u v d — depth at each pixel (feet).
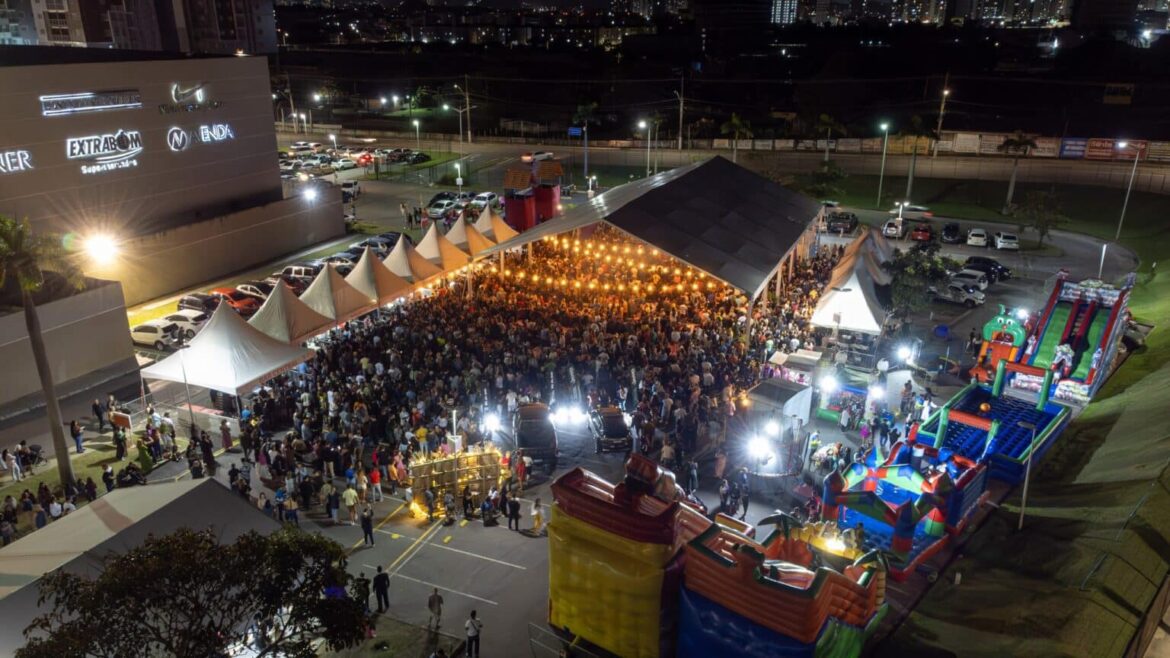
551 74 546.26
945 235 190.90
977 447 89.51
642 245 153.07
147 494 61.41
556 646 62.23
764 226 146.20
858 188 254.68
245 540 36.76
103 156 141.38
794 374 103.65
